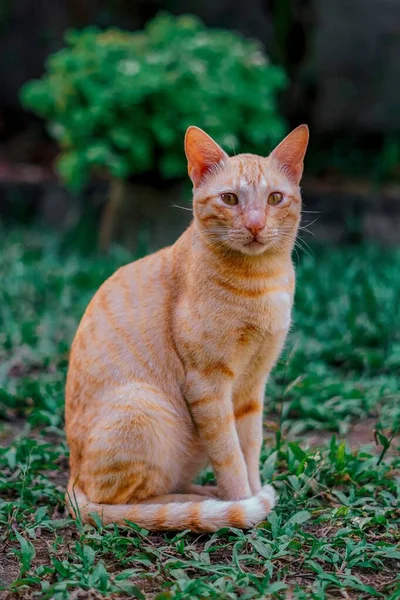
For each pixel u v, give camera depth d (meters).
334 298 7.57
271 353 4.12
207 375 3.94
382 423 5.18
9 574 3.57
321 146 12.54
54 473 4.75
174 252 4.21
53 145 13.56
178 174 9.22
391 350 6.45
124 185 9.70
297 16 12.31
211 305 3.90
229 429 3.99
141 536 3.81
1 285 8.20
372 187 11.40
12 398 5.71
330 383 5.79
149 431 3.93
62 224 11.46
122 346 4.11
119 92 8.91
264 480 4.43
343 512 3.96
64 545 3.81
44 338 6.93
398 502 4.12
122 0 12.86
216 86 9.12
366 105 12.31
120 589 3.33
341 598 3.34
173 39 9.62
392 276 8.06
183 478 4.27
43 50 13.40
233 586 3.33
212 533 3.86
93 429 4.02
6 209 11.68
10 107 13.66
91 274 8.46
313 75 12.38
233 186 3.90
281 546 3.63
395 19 12.12
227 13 12.66
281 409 4.99
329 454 4.57
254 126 9.41
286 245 4.02
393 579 3.50
